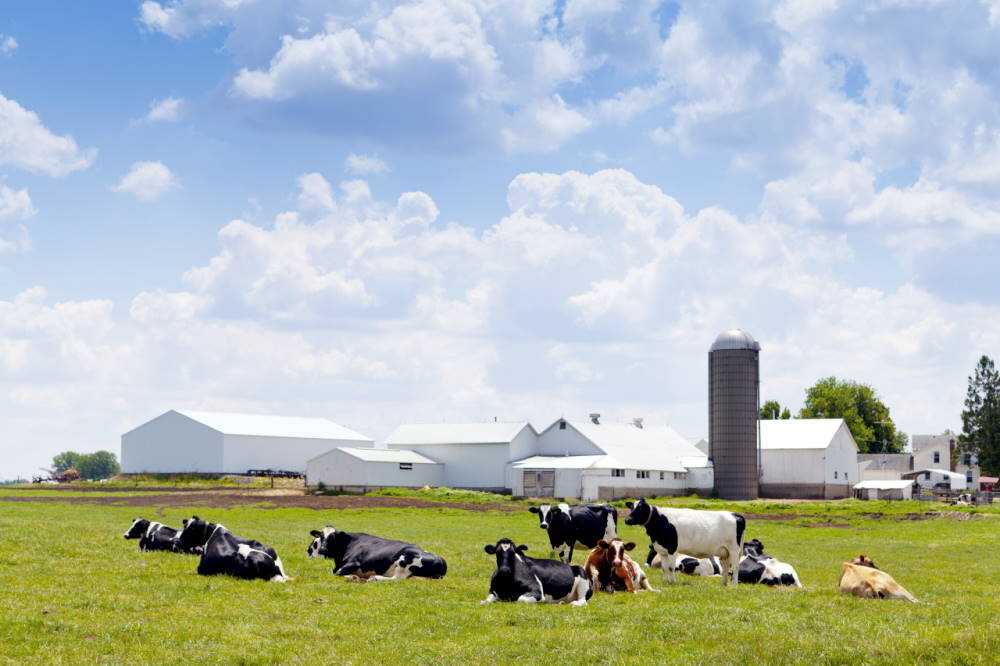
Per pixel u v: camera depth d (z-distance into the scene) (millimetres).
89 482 125188
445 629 18062
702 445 141500
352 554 25172
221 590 21281
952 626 18844
